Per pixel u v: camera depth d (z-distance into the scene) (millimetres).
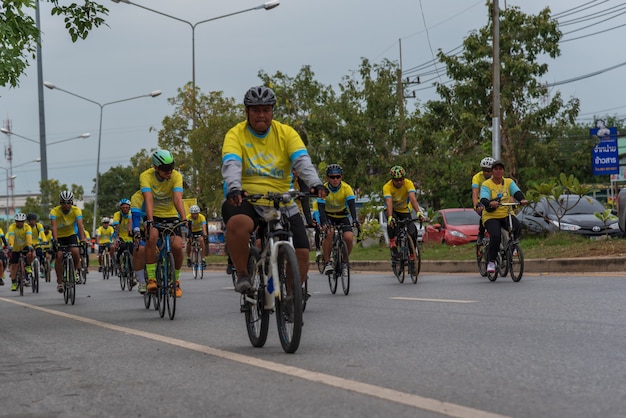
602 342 6449
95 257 54438
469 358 5902
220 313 10523
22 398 5219
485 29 33812
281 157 7070
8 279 31219
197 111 39125
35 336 8820
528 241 19016
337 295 12820
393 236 15016
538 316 8336
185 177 39781
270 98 6883
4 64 12633
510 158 34688
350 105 37938
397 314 9211
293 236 6805
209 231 40562
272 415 4367
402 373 5402
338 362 5934
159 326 9164
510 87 33656
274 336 7664
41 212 60562
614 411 4195
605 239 17250
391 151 37969
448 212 26859
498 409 4289
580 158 35312
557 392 4668
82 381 5727
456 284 13641
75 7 13883
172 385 5379
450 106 34719
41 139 51031
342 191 13164
